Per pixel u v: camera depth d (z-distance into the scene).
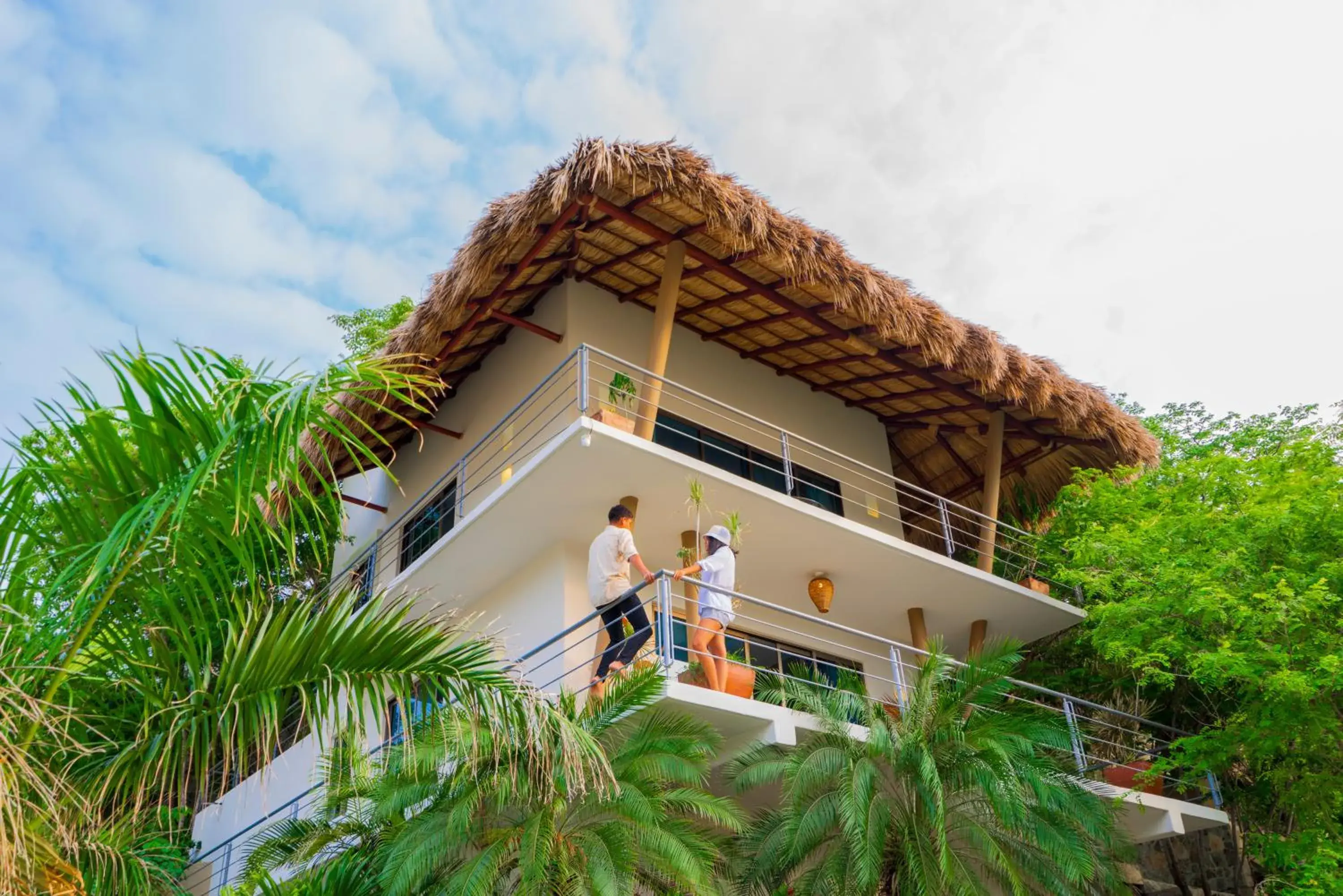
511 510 10.98
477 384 13.75
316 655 5.07
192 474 4.72
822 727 9.41
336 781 8.77
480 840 7.84
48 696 4.68
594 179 9.65
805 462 14.07
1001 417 14.39
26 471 4.79
